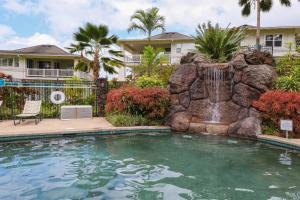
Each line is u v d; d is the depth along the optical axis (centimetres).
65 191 376
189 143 712
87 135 783
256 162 536
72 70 2712
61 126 842
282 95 726
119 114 970
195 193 377
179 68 1027
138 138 775
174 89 992
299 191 386
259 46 1703
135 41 2484
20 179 422
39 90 1195
